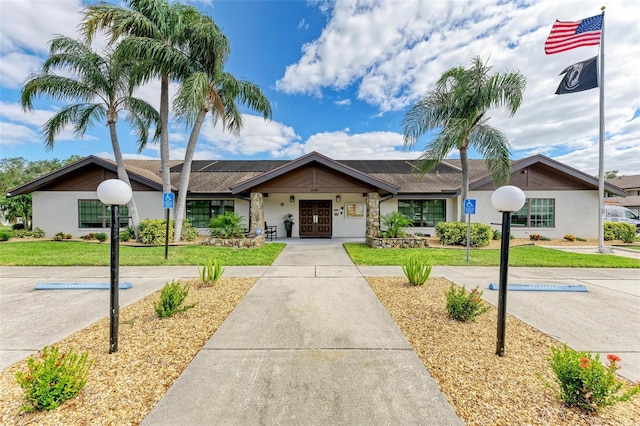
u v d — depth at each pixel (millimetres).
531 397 2303
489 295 5148
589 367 2119
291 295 5098
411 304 4594
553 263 8023
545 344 3238
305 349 3107
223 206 15172
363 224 15398
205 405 2213
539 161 13461
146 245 11086
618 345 3236
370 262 8164
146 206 14117
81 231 14039
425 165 11742
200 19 10023
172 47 10031
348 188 11859
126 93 11453
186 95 9289
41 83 10227
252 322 3855
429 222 15156
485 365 2789
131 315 4098
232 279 6266
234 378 2570
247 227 14852
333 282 6016
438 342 3275
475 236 11273
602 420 2045
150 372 2652
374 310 4324
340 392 2371
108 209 14211
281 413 2129
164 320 3900
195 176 16375
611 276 6695
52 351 2375
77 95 10812
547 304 4648
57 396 2164
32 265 7695
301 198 15430
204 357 2932
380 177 16266
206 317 4020
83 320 3922
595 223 13812
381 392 2373
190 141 11609
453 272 7055
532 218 14008
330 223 15438
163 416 2096
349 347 3154
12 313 4188
